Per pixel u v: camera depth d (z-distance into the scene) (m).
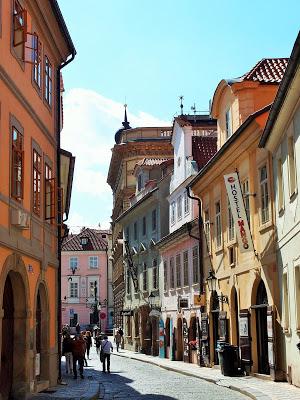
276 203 21.80
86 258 100.44
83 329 92.12
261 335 24.11
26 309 17.75
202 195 33.34
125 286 57.47
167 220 45.47
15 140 16.91
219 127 30.89
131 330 54.91
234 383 22.38
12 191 16.41
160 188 45.72
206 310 31.94
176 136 41.56
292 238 19.30
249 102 26.70
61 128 26.23
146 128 65.31
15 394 17.31
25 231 17.84
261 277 23.56
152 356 45.72
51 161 22.17
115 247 67.75
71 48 23.16
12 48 16.78
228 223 28.03
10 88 16.42
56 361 22.33
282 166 20.70
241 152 25.45
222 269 29.12
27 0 18.28
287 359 20.84
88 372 31.78
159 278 44.97
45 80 21.36
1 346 15.72
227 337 28.03
